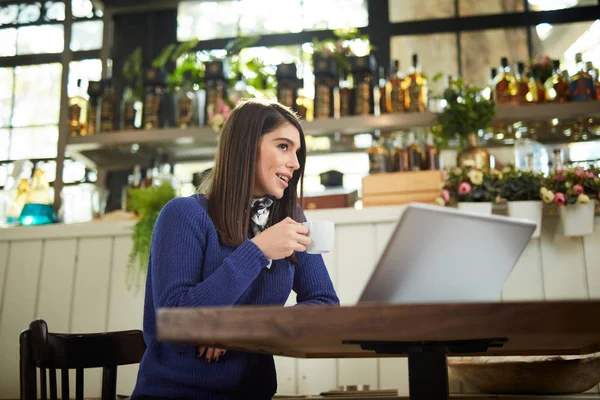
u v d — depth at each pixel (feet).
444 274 3.14
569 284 7.12
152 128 9.30
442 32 10.90
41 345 4.14
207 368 4.27
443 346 3.48
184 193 9.81
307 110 9.24
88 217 9.13
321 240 3.93
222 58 9.78
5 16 11.98
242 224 4.59
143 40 11.43
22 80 11.66
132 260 7.92
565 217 7.07
